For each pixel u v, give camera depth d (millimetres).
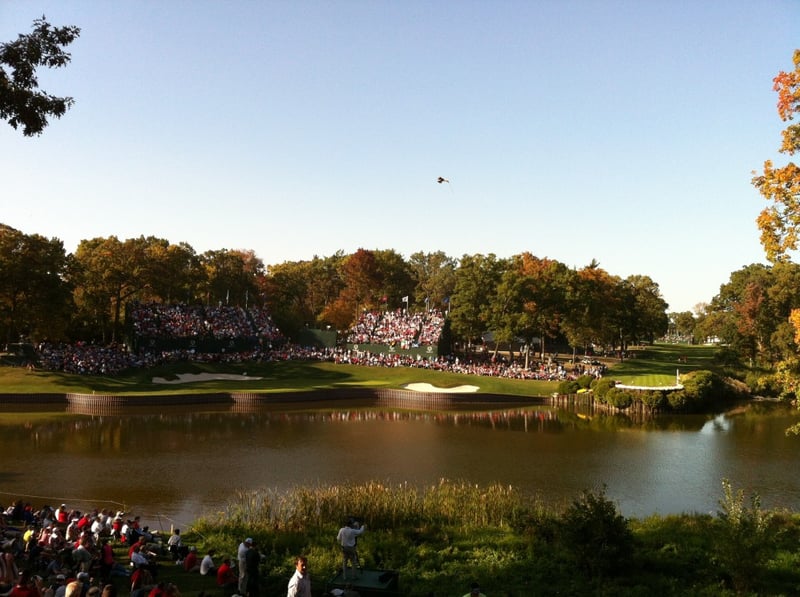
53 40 20750
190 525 30578
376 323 112312
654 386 83562
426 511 29781
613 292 128125
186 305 103438
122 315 108812
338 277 168625
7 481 38406
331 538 25562
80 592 13289
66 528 25953
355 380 89188
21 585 13680
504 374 94562
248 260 153625
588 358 130875
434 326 107625
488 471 43406
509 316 102375
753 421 68188
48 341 91938
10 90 20281
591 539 21656
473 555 23844
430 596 19500
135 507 33656
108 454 46219
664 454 49750
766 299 99125
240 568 18641
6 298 81688
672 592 19688
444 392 79312
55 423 58406
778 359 92875
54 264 81938
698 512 34219
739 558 19969
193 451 48000
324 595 18891
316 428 59469
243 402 73375
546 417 69812
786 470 44625
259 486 38219
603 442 54688
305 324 141500
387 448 50625
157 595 14375
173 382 79375
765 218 30062
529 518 27281
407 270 177125
